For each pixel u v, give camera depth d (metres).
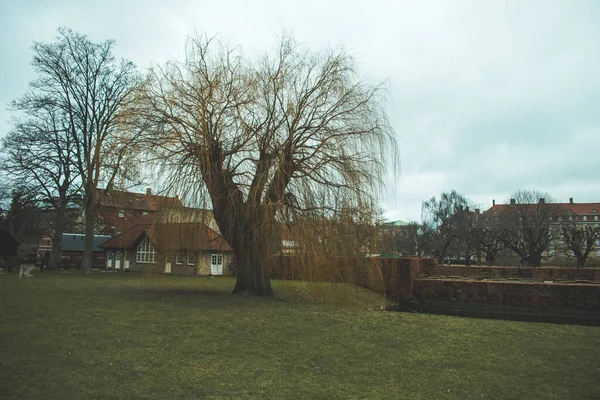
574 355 9.54
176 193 14.98
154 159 15.11
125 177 15.89
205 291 19.94
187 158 15.19
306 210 14.83
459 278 30.50
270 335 10.70
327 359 8.62
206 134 14.73
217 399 6.14
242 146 15.08
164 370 7.45
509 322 14.80
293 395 6.43
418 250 56.22
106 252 45.88
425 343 10.53
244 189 15.27
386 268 24.91
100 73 31.80
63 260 40.38
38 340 9.18
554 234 50.88
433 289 24.33
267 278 18.48
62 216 36.25
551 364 8.68
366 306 18.91
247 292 18.25
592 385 7.28
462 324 13.95
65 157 30.98
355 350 9.50
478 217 62.03
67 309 13.49
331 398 6.35
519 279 29.80
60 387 6.38
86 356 8.12
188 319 12.38
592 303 20.55
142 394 6.22
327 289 15.48
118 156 15.60
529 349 10.11
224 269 36.75
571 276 30.83
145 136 15.38
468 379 7.51
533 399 6.53
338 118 15.66
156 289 20.88
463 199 60.16
